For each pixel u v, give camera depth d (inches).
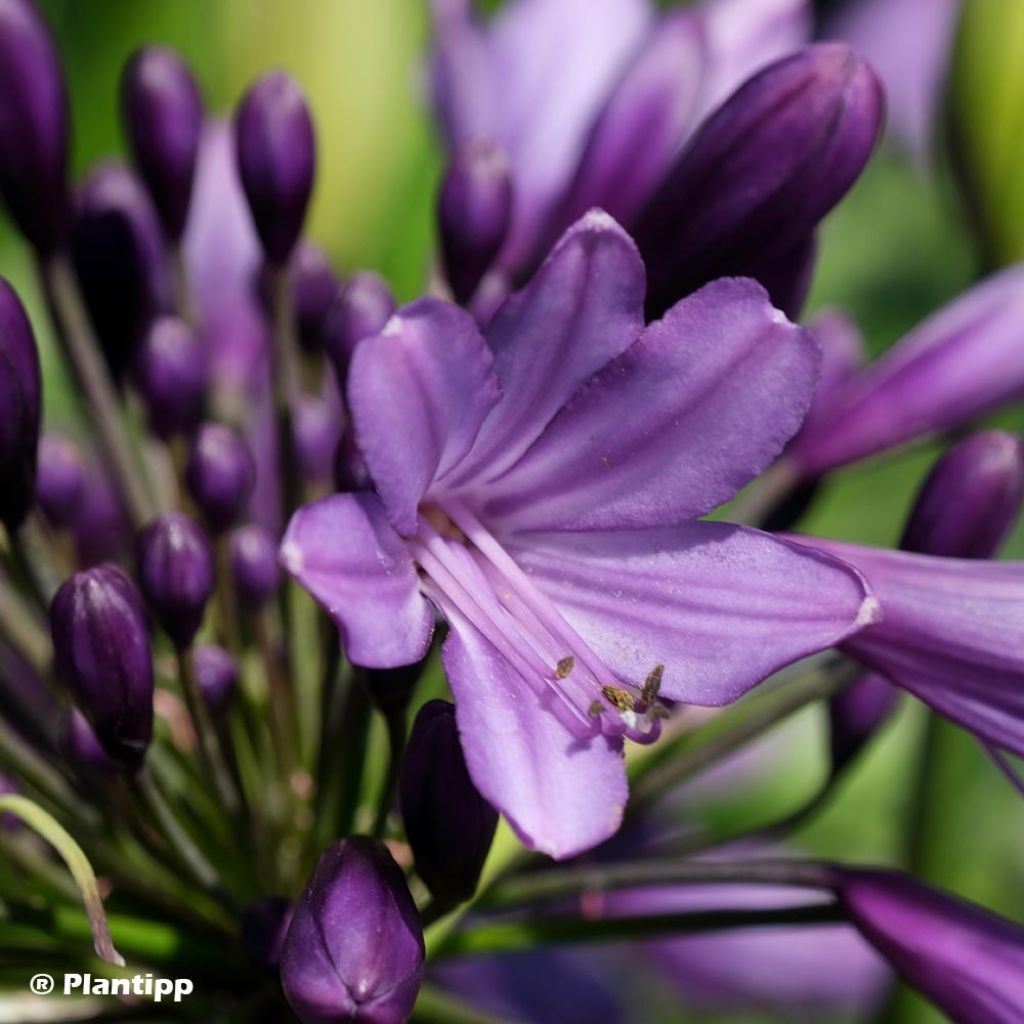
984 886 15.7
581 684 11.9
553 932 13.0
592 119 14.3
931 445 14.5
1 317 12.4
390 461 11.6
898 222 19.8
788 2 15.0
